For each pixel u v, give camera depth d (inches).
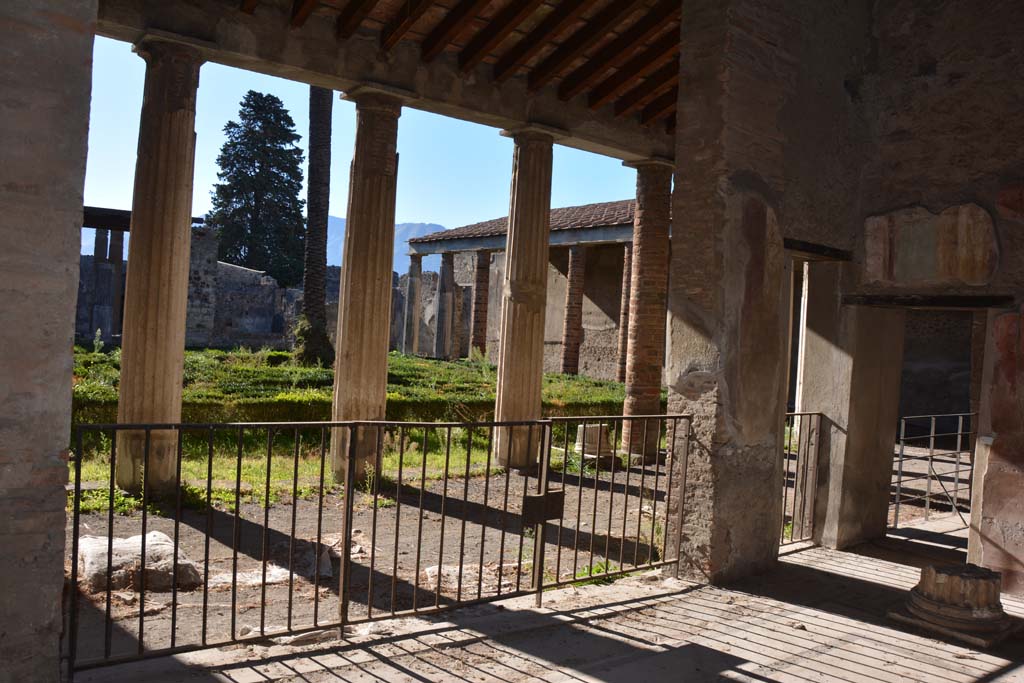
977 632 177.2
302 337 703.1
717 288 209.9
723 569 214.4
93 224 815.1
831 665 159.0
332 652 151.1
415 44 350.3
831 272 261.1
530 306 406.6
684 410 218.7
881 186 252.5
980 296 228.4
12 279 107.5
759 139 217.3
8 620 109.2
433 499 333.7
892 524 305.9
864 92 255.0
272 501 312.2
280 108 1617.9
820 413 262.1
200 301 1066.7
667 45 370.3
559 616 180.7
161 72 296.7
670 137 451.5
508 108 382.9
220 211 1573.6
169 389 302.5
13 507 108.8
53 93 110.0
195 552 239.9
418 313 1109.7
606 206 869.2
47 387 111.0
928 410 699.4
